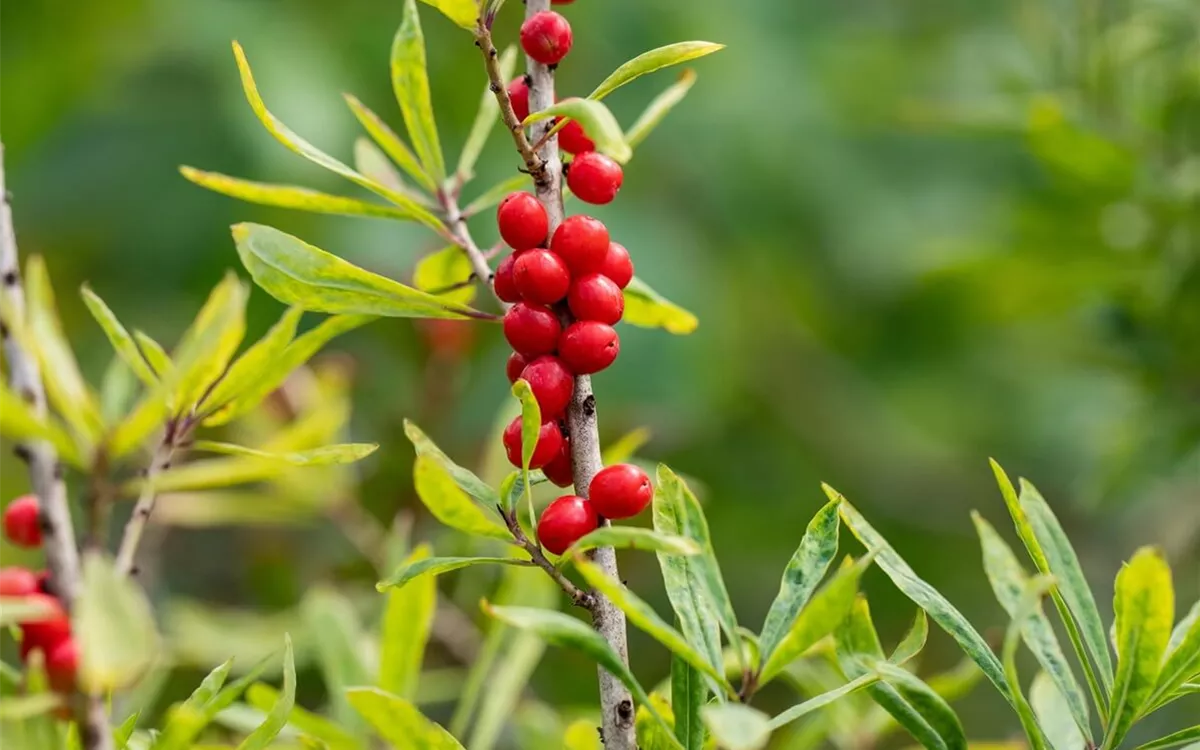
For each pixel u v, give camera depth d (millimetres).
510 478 531
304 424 662
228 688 529
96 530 506
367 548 858
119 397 566
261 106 542
